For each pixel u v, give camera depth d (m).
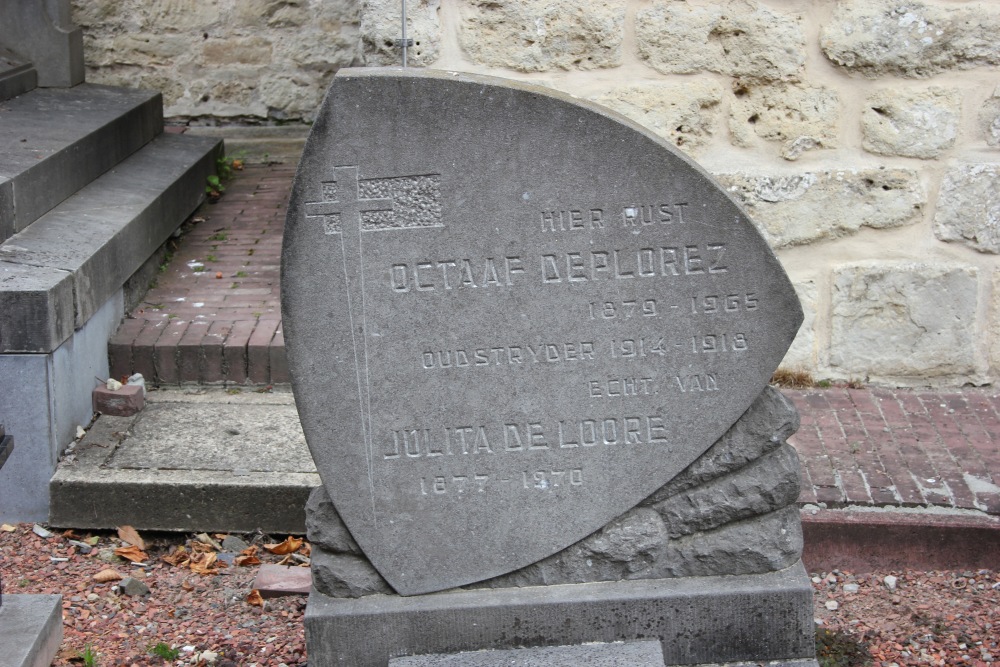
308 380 3.49
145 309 5.71
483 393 3.53
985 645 3.88
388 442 3.54
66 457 4.71
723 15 5.04
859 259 5.29
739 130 5.18
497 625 3.56
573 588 3.60
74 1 8.40
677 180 3.38
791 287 3.45
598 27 5.05
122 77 8.64
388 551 3.60
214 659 3.92
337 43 8.70
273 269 6.25
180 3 8.50
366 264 3.41
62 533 4.63
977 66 5.03
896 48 5.02
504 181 3.37
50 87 7.69
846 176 5.18
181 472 4.62
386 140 3.32
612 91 5.14
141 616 4.18
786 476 3.57
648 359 3.51
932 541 4.27
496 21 5.06
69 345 4.79
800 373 5.39
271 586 4.28
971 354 5.32
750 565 3.59
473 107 3.30
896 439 4.81
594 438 3.56
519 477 3.58
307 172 3.34
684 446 3.57
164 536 4.68
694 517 3.60
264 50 8.69
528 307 3.47
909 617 4.05
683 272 3.45
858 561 4.32
